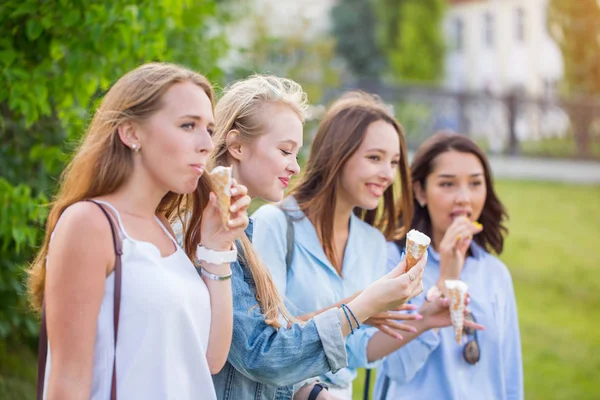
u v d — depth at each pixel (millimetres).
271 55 10344
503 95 18984
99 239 2035
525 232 12367
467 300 3141
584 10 21844
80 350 1992
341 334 2492
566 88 22156
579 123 19109
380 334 3320
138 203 2182
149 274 2070
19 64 4105
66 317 1991
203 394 2143
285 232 3250
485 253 3891
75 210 2061
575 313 9250
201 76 2242
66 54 4289
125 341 2037
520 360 3719
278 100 2818
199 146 2164
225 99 2871
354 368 3406
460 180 3752
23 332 5078
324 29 30203
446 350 3488
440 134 3854
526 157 18609
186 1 4688
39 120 4688
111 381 2027
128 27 4090
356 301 2555
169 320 2070
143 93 2133
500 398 3566
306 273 3246
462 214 3752
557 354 7898
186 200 2469
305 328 2480
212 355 2279
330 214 3326
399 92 18688
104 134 2154
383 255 3605
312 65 14250
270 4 12977
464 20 32719
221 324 2281
